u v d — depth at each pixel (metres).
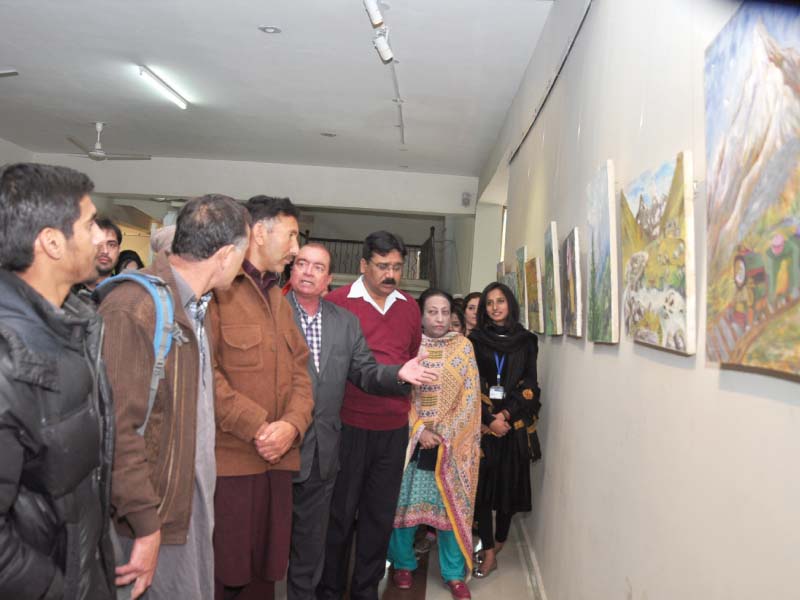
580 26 3.25
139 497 1.56
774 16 1.12
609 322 2.24
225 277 1.86
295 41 5.62
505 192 8.97
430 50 5.50
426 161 9.78
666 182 1.64
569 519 2.88
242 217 1.85
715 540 1.36
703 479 1.44
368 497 3.05
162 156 10.87
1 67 6.83
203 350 1.90
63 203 1.21
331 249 17.80
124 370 1.58
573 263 2.91
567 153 3.48
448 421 3.39
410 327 3.26
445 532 3.45
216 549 2.26
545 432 3.78
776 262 1.09
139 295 1.66
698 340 1.51
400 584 3.52
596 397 2.53
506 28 4.92
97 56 6.38
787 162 1.06
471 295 4.87
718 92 1.38
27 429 1.11
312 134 8.77
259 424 2.21
